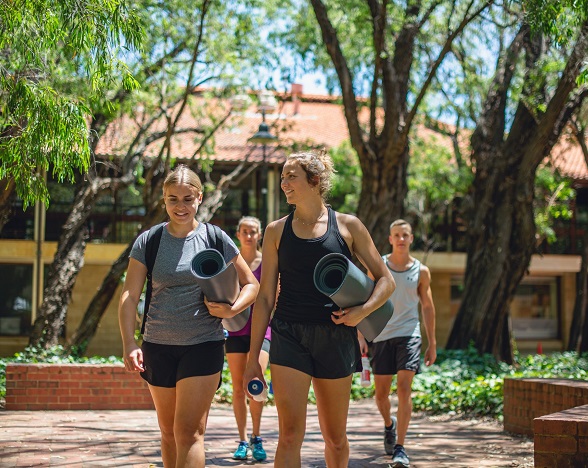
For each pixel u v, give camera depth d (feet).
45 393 37.88
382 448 27.40
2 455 24.48
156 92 62.03
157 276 15.89
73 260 61.77
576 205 114.52
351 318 15.10
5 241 93.35
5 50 29.78
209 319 15.84
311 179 15.66
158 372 15.79
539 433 17.46
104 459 23.99
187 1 56.44
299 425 15.10
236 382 24.38
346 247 15.72
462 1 56.95
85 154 25.22
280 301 15.66
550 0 33.55
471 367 59.57
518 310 117.91
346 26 62.23
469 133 92.43
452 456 25.76
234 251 16.72
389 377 25.23
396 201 59.57
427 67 69.15
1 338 95.76
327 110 123.34
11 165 26.09
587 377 53.83
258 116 108.99
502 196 65.10
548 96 60.85
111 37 25.30
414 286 24.91
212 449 26.63
